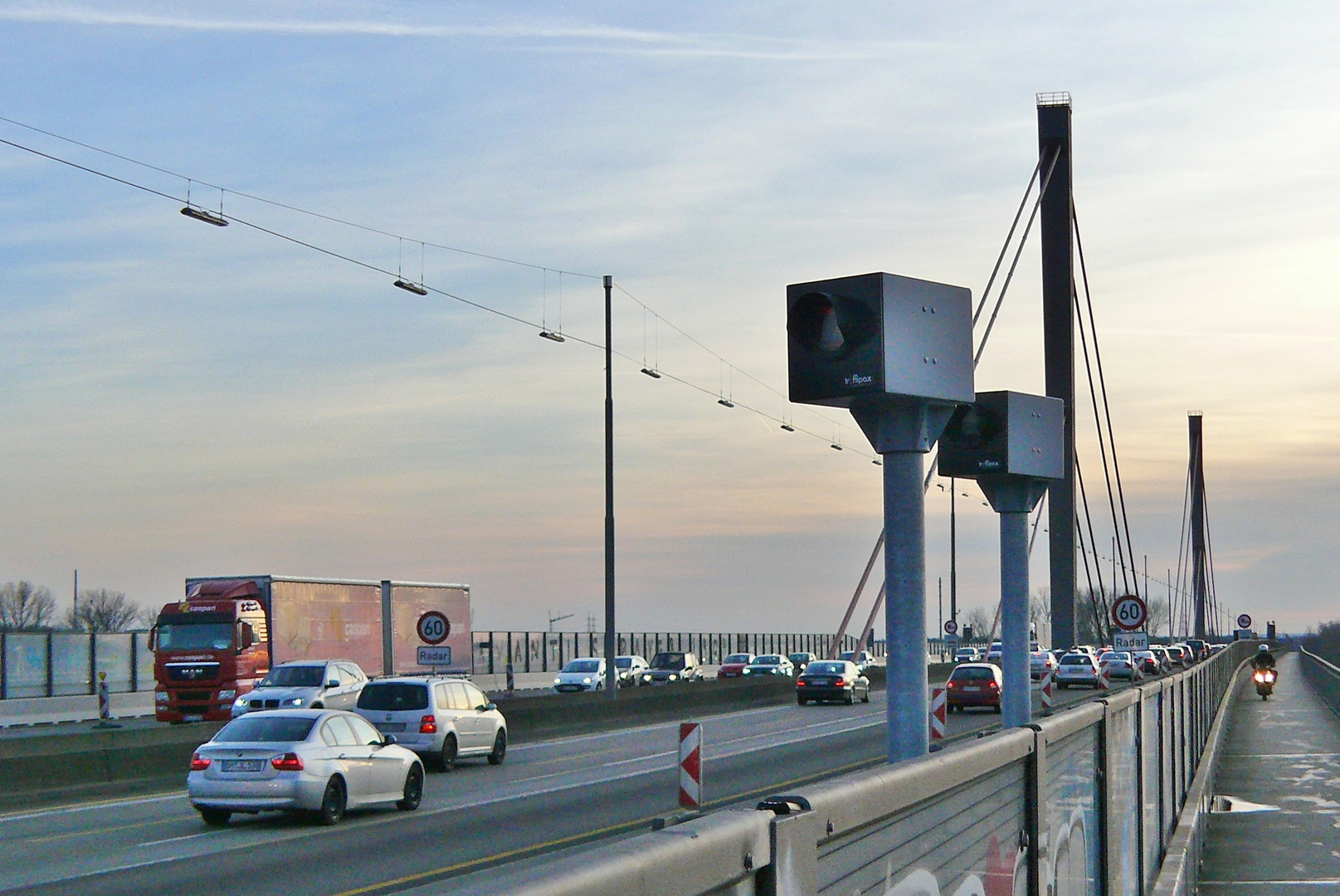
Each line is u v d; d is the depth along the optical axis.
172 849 17.02
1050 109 79.62
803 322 12.42
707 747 33.12
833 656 76.25
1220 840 16.53
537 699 38.06
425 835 18.11
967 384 12.85
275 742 19.16
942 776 4.27
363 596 48.19
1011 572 19.38
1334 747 30.30
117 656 52.97
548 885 2.11
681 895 2.51
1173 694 14.73
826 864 3.31
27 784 22.94
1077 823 7.32
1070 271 77.50
